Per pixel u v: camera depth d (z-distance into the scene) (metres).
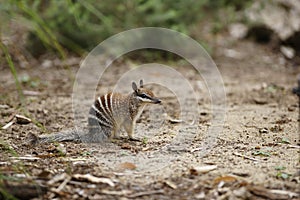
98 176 7.70
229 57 19.70
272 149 9.23
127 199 7.05
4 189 7.02
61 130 10.54
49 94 14.13
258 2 21.94
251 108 12.98
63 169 7.96
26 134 10.19
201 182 7.52
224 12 22.53
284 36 20.61
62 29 18.66
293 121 11.59
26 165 8.07
